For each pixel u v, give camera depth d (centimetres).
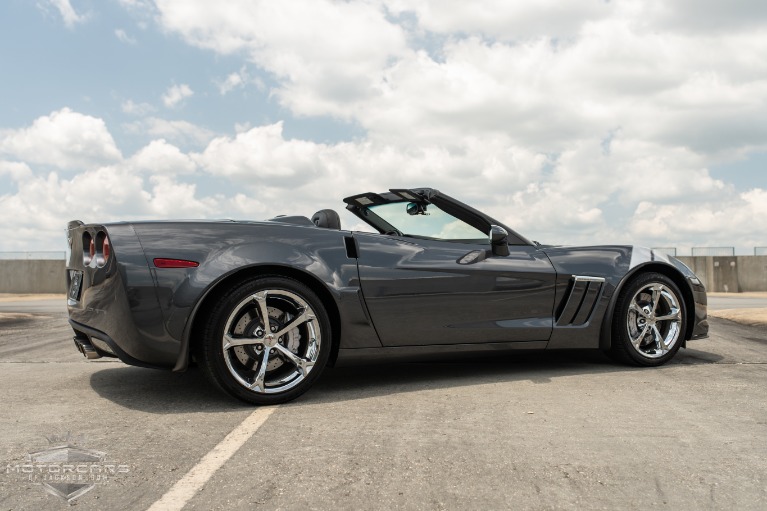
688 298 392
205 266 274
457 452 208
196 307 270
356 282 305
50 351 465
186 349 271
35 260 2041
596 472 188
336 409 272
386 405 278
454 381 331
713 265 2120
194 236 280
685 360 396
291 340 294
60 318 793
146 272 268
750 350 437
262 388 279
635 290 370
